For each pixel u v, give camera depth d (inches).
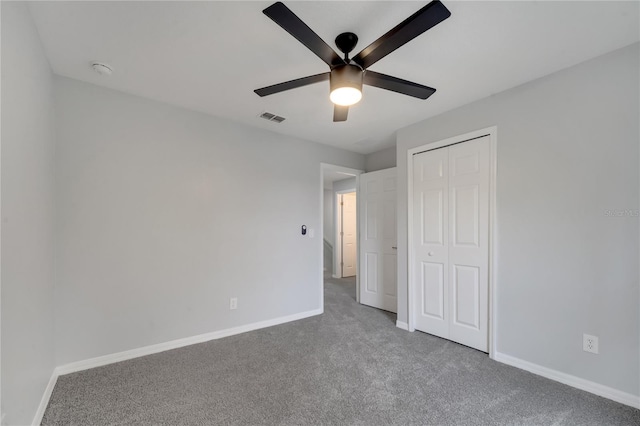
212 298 117.6
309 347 109.7
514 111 96.0
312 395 78.6
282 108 112.4
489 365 95.5
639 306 72.9
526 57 79.5
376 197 165.5
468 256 109.0
